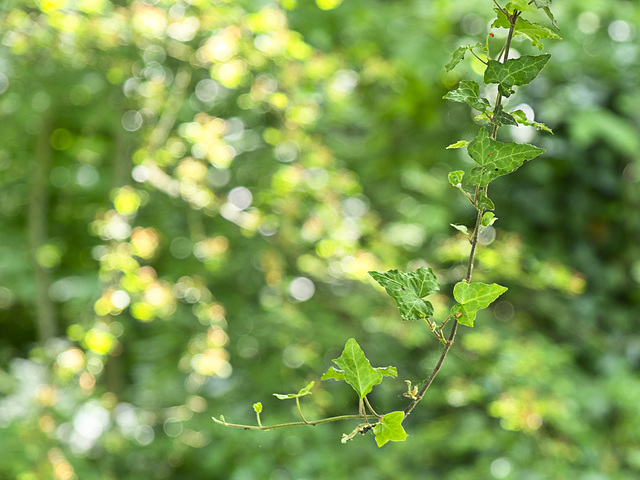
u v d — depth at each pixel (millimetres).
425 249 4141
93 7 2682
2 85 3738
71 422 3445
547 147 4191
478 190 1079
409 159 4383
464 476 3594
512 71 1074
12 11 2783
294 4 2699
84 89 3846
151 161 3137
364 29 3600
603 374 4172
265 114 3650
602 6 3742
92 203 4508
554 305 4180
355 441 3631
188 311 3904
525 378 3254
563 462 3369
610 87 4164
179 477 4094
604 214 4414
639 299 4484
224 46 2695
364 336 3824
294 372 3791
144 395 3990
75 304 4012
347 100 3709
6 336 5480
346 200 3621
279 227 3361
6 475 3232
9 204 4500
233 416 3637
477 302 1064
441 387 3551
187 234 3924
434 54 3574
